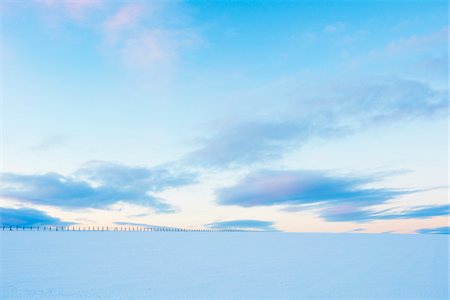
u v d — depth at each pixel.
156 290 11.81
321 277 14.48
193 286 12.51
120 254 22.97
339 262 19.47
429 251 26.23
